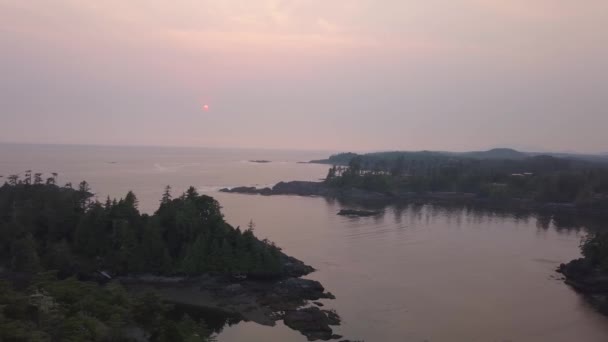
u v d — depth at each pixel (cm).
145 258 10112
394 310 8525
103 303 6456
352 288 9719
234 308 8619
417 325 7869
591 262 10856
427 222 18625
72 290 6656
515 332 7738
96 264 10188
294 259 11425
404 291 9581
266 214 19762
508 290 9881
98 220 10650
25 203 11969
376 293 9425
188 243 10650
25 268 9431
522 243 14800
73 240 10762
